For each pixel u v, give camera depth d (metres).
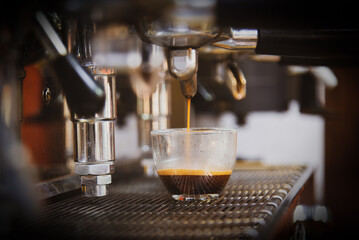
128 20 0.32
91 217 0.32
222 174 0.38
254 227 0.28
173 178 0.38
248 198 0.38
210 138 0.38
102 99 0.31
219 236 0.27
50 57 0.31
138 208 0.35
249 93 1.37
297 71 0.87
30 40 0.32
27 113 0.39
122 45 0.59
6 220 0.29
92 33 0.34
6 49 0.29
